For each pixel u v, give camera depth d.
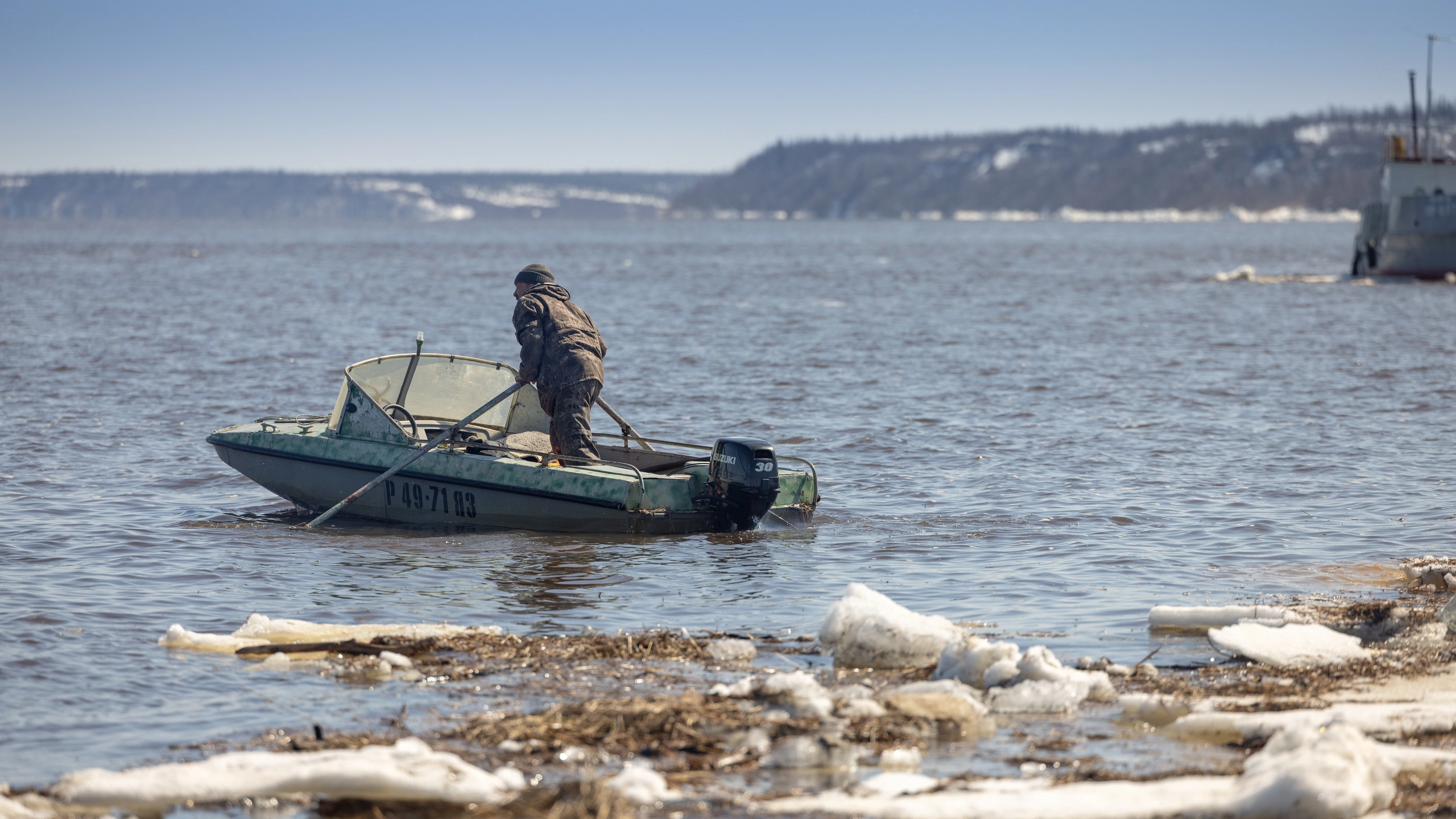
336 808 14.37
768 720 16.59
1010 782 14.84
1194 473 36.75
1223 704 17.47
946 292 136.38
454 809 14.18
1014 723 17.27
